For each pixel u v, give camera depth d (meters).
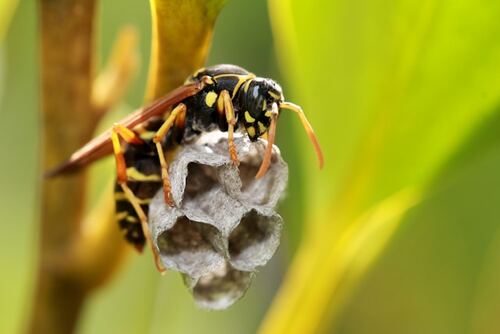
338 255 0.15
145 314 0.17
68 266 0.15
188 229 0.15
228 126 0.15
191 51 0.14
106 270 0.15
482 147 0.15
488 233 0.17
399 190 0.15
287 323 0.15
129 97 0.18
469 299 0.17
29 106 0.17
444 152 0.15
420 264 0.18
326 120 0.15
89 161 0.14
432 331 0.18
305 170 0.16
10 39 0.17
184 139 0.15
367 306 0.18
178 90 0.14
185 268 0.14
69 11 0.14
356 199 0.15
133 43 0.15
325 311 0.15
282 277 0.18
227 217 0.14
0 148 0.17
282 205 0.16
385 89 0.15
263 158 0.15
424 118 0.15
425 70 0.15
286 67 0.15
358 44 0.15
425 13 0.14
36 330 0.15
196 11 0.14
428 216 0.17
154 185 0.15
